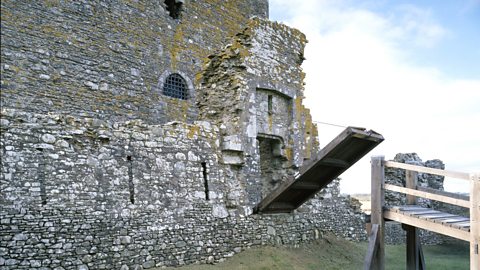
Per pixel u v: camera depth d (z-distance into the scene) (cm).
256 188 1139
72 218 808
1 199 742
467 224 743
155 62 1595
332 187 1510
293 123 1282
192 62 1723
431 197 797
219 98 1152
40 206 777
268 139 1248
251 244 1093
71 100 1341
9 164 761
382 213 852
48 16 1318
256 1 2039
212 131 1084
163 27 1639
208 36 1798
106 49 1448
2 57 1216
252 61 1167
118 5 1500
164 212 938
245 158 1119
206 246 993
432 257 1562
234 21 1919
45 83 1288
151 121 1544
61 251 784
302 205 1317
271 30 1246
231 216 1062
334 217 1491
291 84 1297
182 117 1639
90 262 812
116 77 1466
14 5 1253
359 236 1606
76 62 1366
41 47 1294
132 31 1533
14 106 1221
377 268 836
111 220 855
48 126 819
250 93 1151
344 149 985
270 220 1161
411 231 923
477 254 698
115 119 1441
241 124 1119
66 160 825
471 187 716
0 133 763
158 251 909
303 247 1244
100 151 873
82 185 834
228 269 956
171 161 979
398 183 1869
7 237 736
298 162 1274
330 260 1208
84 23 1400
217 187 1055
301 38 1359
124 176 896
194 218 988
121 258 853
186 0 1728
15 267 734
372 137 951
